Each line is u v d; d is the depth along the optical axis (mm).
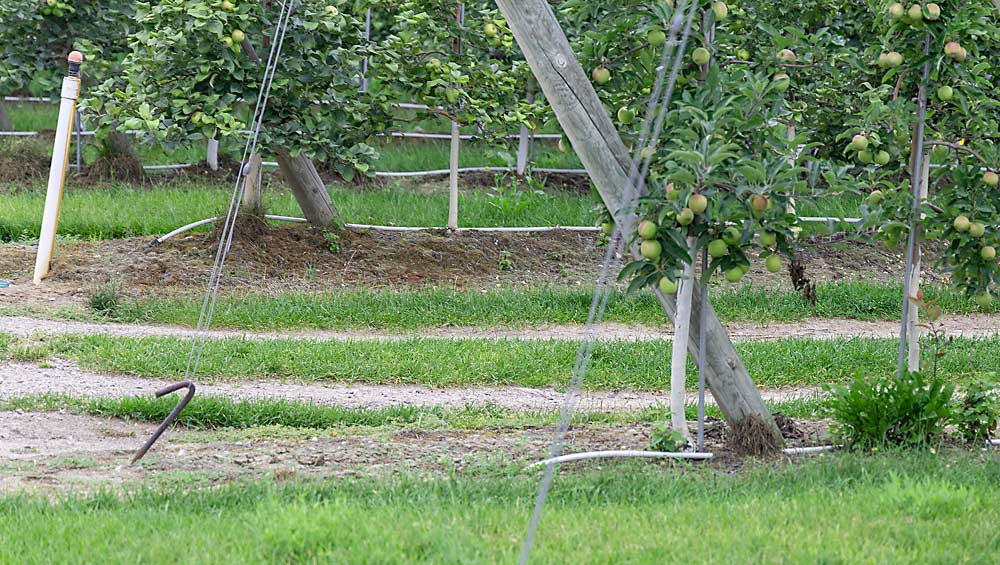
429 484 7453
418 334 13461
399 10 18219
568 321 14320
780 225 7996
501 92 17125
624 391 11359
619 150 8227
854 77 11086
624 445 8992
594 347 12383
